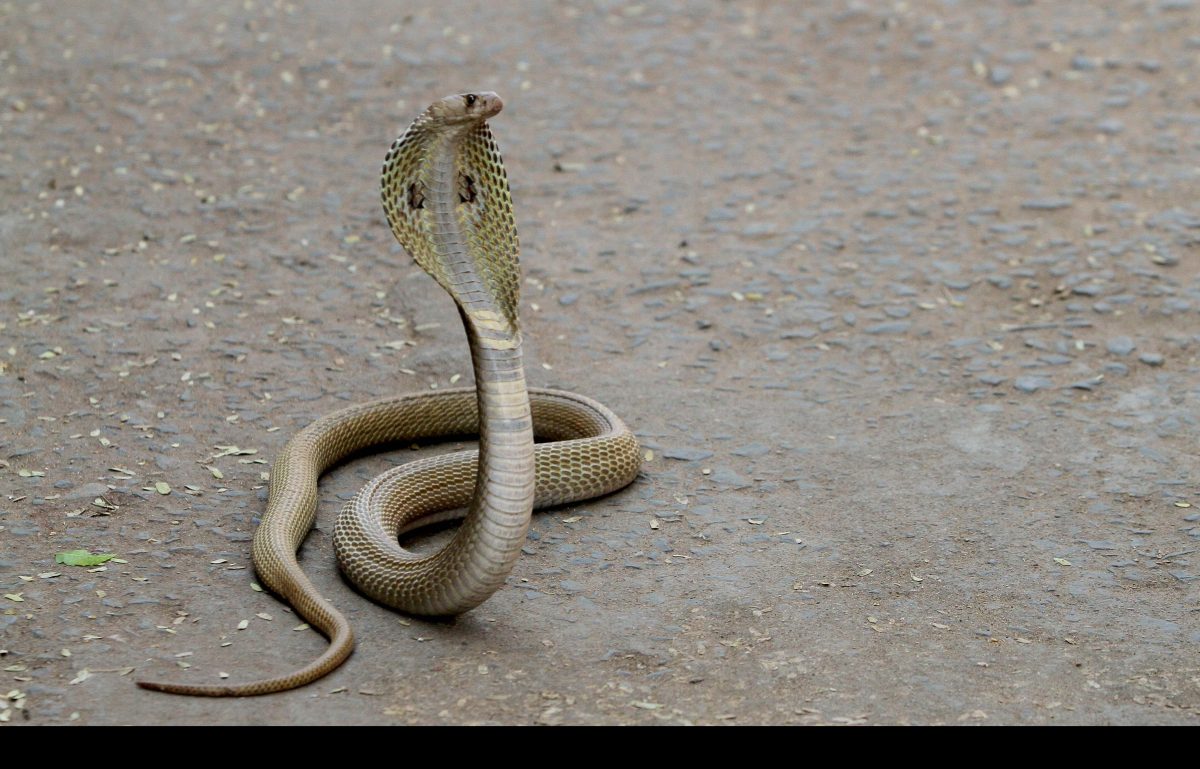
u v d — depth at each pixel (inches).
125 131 636.1
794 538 353.4
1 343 456.1
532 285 524.4
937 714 274.2
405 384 445.4
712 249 554.6
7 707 265.4
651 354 473.4
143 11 772.6
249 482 375.2
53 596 310.2
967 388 446.9
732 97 695.1
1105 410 430.0
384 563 315.0
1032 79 704.4
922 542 351.3
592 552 344.5
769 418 426.3
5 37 732.7
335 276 523.8
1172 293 508.1
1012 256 542.9
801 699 279.0
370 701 271.9
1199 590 328.5
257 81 692.7
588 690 280.1
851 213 583.5
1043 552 346.6
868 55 733.3
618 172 623.5
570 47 741.3
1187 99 679.7
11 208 559.5
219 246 542.3
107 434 399.2
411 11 780.0
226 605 309.1
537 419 413.1
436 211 285.0
